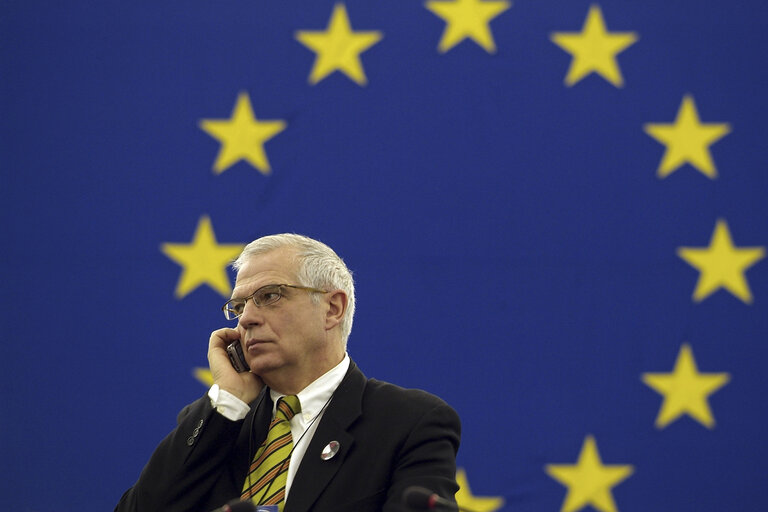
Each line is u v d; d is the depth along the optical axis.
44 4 16.55
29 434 15.52
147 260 16.06
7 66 16.39
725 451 15.48
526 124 16.31
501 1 16.61
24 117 16.30
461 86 16.44
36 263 15.96
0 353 15.71
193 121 16.42
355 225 16.12
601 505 15.35
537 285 15.91
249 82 16.52
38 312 15.84
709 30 16.47
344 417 9.46
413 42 16.56
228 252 16.12
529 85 16.41
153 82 16.48
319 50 16.59
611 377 15.66
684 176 16.16
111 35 16.55
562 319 15.82
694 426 15.53
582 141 16.27
